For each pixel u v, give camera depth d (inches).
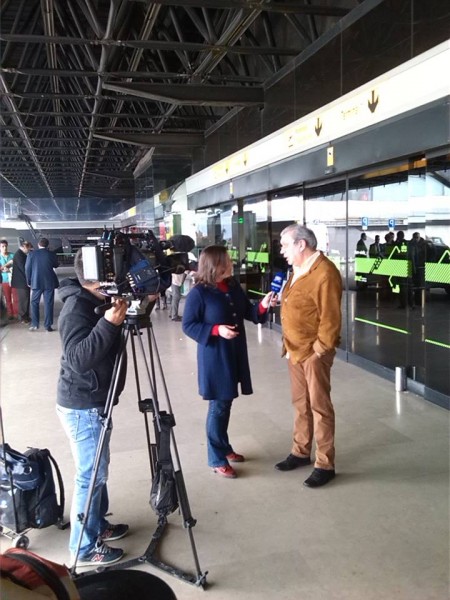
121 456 151.0
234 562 101.8
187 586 95.2
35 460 110.2
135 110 441.7
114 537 109.9
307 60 264.8
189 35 311.3
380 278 232.5
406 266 217.0
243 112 370.6
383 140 203.2
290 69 285.9
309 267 130.6
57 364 269.1
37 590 41.7
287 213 321.4
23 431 174.1
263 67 333.4
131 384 225.0
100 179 980.6
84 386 98.2
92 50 317.4
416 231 208.8
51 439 166.4
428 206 188.5
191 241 113.4
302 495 126.8
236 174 381.7
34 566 43.4
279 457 148.4
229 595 92.7
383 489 128.3
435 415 177.5
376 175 230.2
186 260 107.4
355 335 251.1
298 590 93.4
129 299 91.4
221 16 268.1
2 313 392.5
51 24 240.1
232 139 398.6
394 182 220.5
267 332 338.3
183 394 209.5
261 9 222.1
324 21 258.7
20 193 1254.3
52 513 110.9
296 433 141.8
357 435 161.9
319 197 278.7
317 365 129.9
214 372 131.9
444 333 184.7
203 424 175.6
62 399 99.1
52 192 1240.8
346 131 228.2
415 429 165.5
